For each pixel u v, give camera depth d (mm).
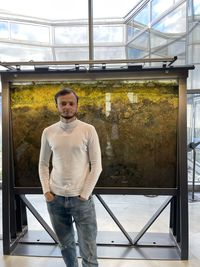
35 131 2764
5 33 4582
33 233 3229
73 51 4453
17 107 2740
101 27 4301
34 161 2799
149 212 4031
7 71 2629
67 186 1939
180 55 4609
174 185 2729
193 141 4793
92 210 2027
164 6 4516
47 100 2711
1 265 2545
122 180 2758
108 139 2725
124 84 2635
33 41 4559
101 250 2812
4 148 2697
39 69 2592
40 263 2580
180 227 2672
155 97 2635
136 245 2916
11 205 2852
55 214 2029
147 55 4500
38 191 2801
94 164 1954
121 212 4023
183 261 2605
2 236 2926
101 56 4371
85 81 2633
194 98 4801
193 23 4570
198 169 5043
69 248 2119
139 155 2723
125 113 2682
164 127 2666
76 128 1937
